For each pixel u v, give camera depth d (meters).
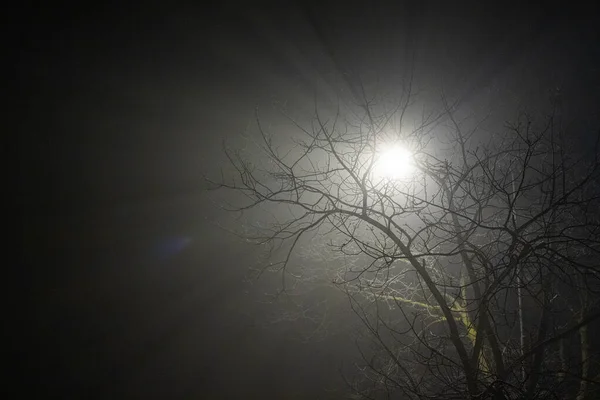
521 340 6.32
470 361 5.43
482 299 5.36
